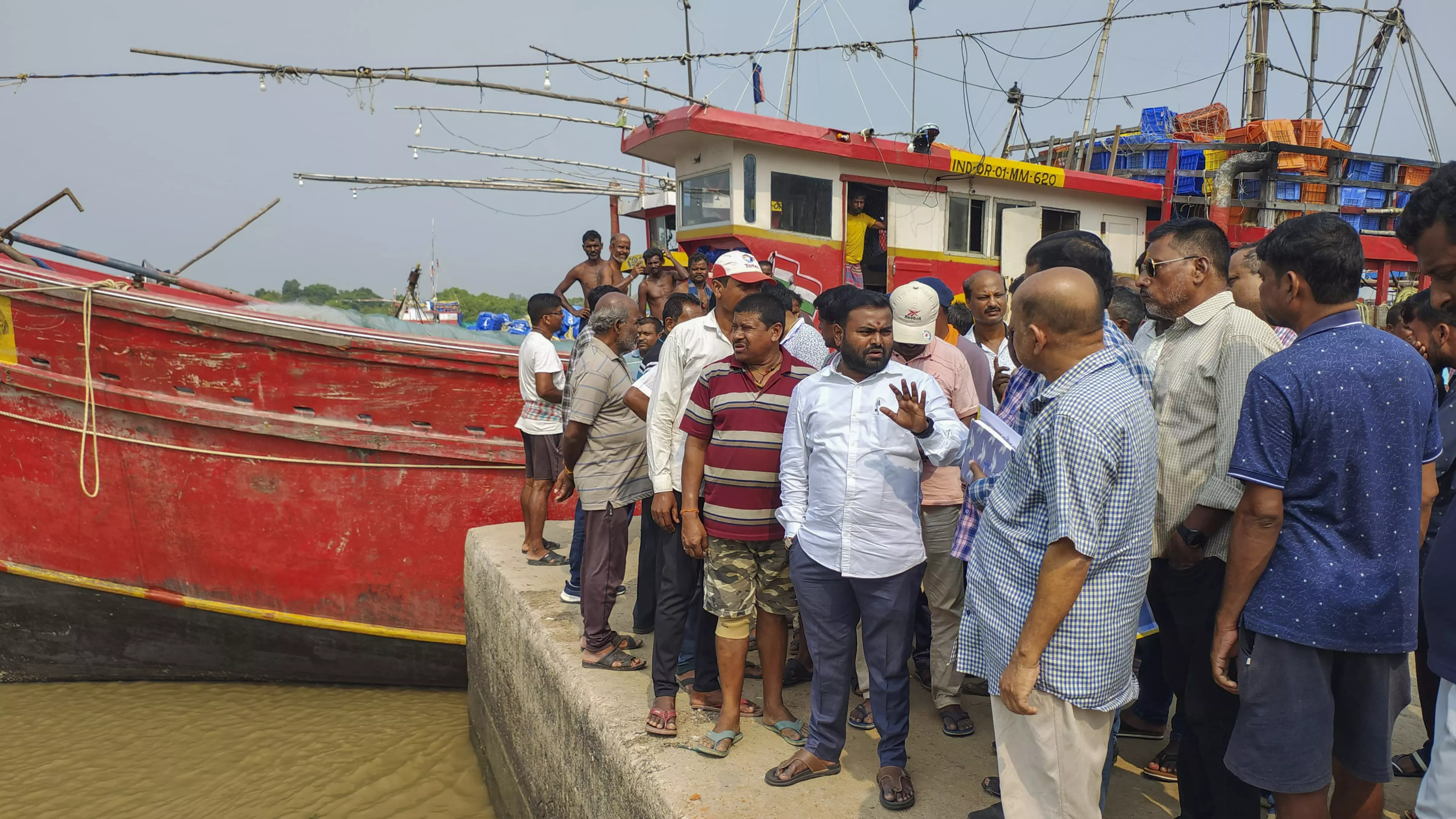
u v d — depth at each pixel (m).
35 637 6.62
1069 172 10.28
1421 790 1.95
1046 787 2.18
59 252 6.73
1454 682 1.88
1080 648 2.10
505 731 5.08
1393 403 2.11
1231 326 2.69
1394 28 14.41
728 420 3.20
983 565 2.35
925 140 9.10
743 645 3.26
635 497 4.12
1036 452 2.16
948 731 3.47
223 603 6.43
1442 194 1.90
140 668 6.74
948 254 9.69
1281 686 2.15
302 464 6.26
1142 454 2.08
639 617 4.54
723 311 3.61
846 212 9.02
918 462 2.90
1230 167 10.95
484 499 6.52
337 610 6.49
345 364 6.18
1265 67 13.75
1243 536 2.19
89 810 5.08
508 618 5.02
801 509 3.03
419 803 5.26
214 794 5.28
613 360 4.11
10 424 6.28
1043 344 2.19
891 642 2.91
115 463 6.26
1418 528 2.13
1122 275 10.66
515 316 19.58
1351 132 15.12
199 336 6.08
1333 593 2.10
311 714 6.42
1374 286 13.18
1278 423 2.13
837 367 3.02
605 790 3.44
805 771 3.04
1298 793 2.17
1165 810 3.02
